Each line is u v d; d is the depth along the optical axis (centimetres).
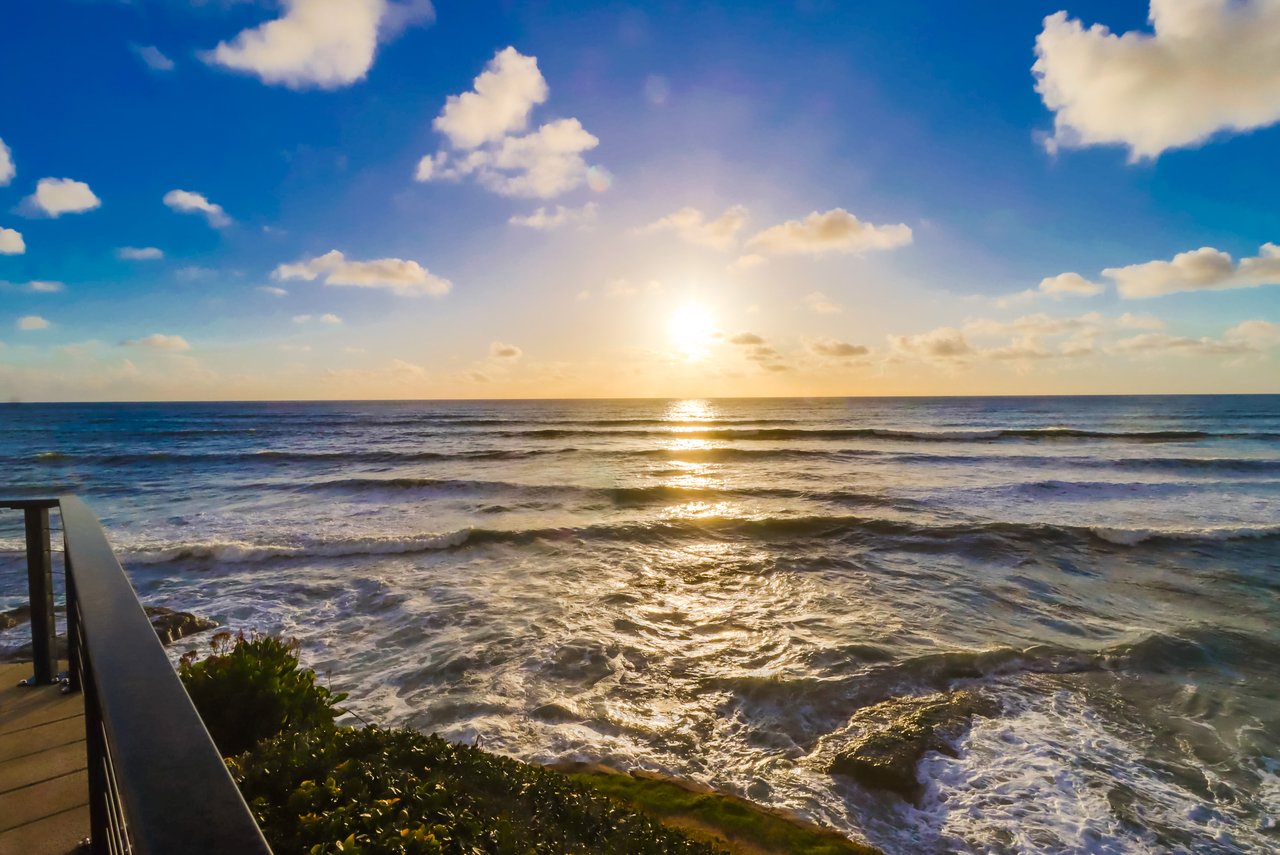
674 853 427
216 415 9419
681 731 776
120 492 2508
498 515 2097
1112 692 879
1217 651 1008
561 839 384
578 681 902
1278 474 3048
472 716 802
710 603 1241
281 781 337
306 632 1083
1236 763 723
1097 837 606
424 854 280
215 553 1531
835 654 989
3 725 378
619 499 2395
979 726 791
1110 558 1580
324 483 2623
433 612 1174
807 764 711
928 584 1371
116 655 125
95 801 212
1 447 4450
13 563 1466
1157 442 4744
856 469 3241
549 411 10312
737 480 2845
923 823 623
